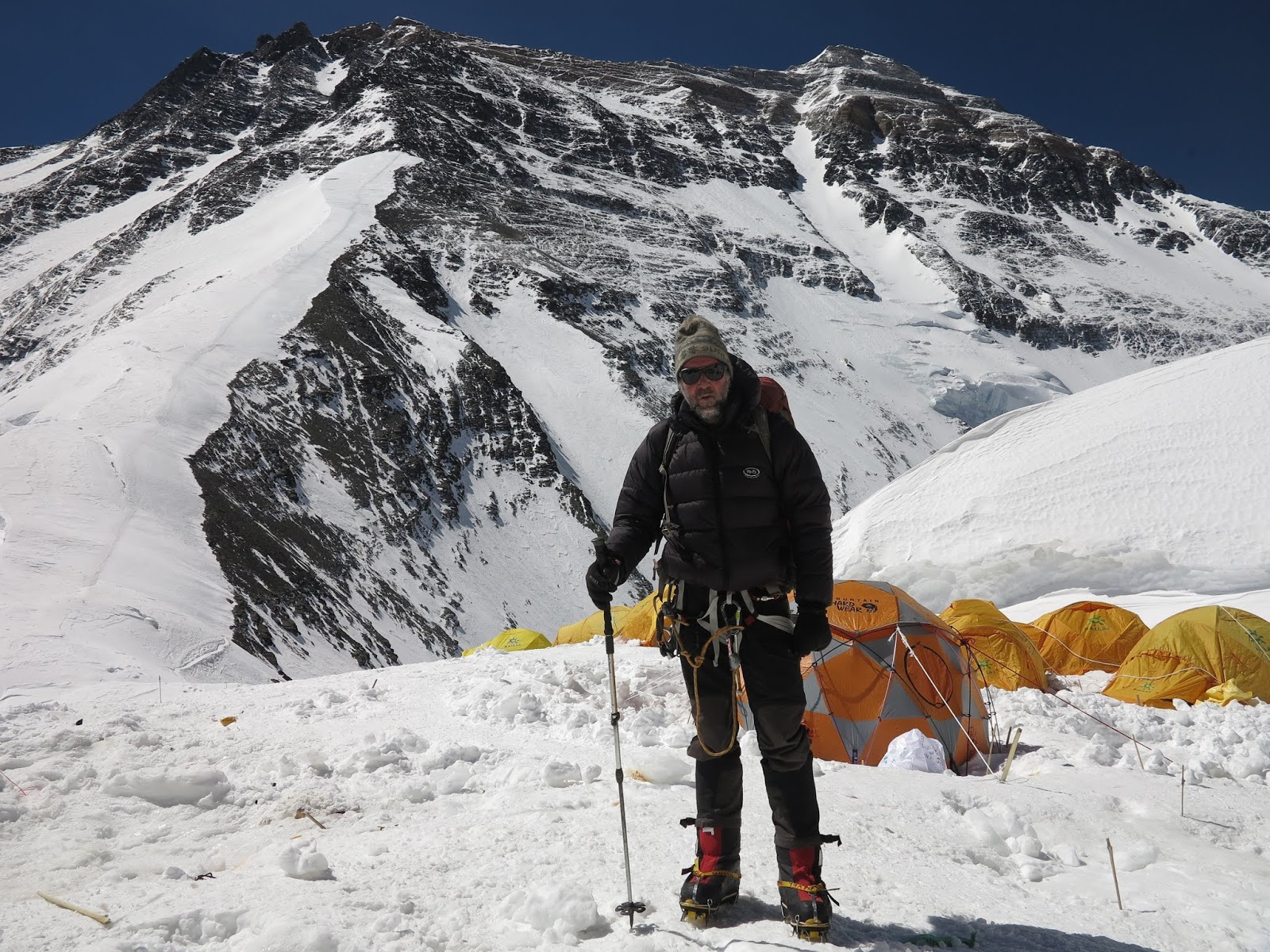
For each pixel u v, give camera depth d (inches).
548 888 108.7
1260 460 844.0
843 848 136.9
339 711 251.1
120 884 128.4
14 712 236.4
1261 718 277.7
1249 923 116.3
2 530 1882.4
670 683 292.7
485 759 198.1
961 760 256.1
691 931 104.8
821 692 268.4
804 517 110.5
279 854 130.4
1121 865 144.6
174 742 211.6
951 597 789.9
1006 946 104.7
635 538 116.1
